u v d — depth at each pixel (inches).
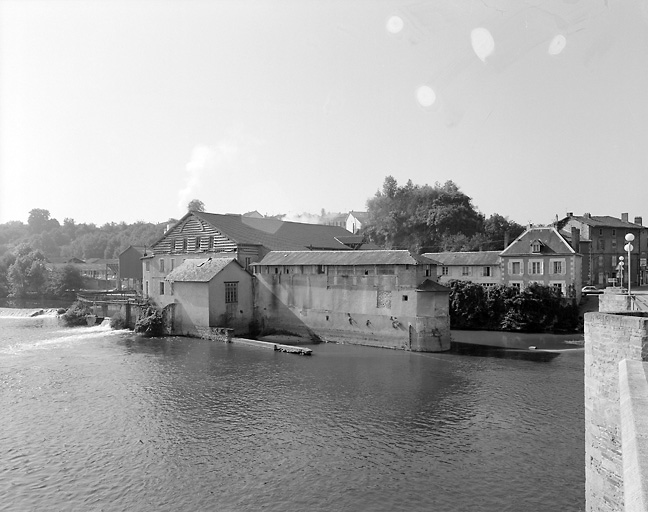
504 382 1210.0
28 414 995.9
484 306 2138.3
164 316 2055.9
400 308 1667.1
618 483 465.4
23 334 2097.7
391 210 3890.3
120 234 6412.4
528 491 674.8
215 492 683.4
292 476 727.7
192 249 2269.9
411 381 1228.5
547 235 2260.1
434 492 676.7
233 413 995.9
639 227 2694.4
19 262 3683.6
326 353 1603.1
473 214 3732.8
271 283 2014.0
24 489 694.5
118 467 759.7
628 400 341.7
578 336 1913.1
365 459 780.0
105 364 1445.6
